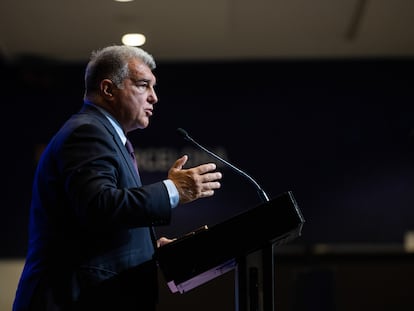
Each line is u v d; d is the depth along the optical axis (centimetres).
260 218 358
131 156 439
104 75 434
